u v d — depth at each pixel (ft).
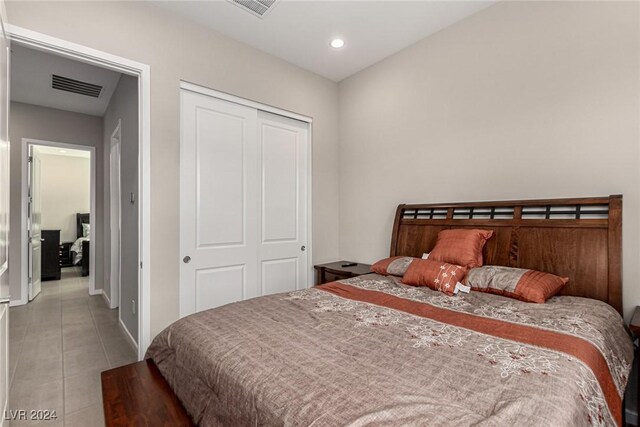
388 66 10.35
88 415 6.23
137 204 8.46
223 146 9.08
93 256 15.51
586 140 6.39
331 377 3.19
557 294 6.21
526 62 7.24
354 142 11.62
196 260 8.49
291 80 10.70
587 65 6.38
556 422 2.50
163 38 7.77
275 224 10.53
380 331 4.43
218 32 8.83
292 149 11.04
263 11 7.98
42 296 15.14
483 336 4.19
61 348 9.24
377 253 10.80
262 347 3.96
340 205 12.20
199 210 8.57
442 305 5.61
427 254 8.32
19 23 5.88
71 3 6.46
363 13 8.12
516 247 6.98
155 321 7.60
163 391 4.58
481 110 8.04
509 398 2.78
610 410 3.53
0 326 4.83
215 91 8.80
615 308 5.65
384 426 2.42
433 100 9.10
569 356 3.59
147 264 7.49
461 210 8.27
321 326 4.65
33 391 7.05
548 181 6.89
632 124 5.86
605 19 6.16
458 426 2.39
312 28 8.74
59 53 6.48
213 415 3.64
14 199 13.55
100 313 12.54
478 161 8.09
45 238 18.56
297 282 11.14
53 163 23.27
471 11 8.09
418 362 3.49
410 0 7.64
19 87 11.98
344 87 12.00
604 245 5.92
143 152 7.46
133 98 9.16
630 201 5.89
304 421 2.63
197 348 4.28
